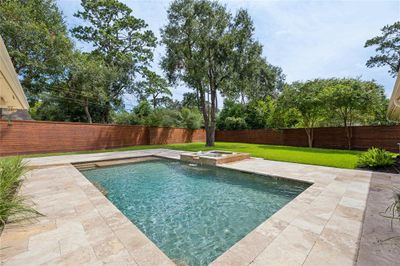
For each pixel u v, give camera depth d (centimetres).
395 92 350
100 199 348
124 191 479
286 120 1454
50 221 260
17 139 938
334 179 487
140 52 1752
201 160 760
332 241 208
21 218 265
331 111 1189
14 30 991
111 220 263
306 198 347
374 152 657
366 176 516
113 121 1806
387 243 203
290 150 1146
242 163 736
